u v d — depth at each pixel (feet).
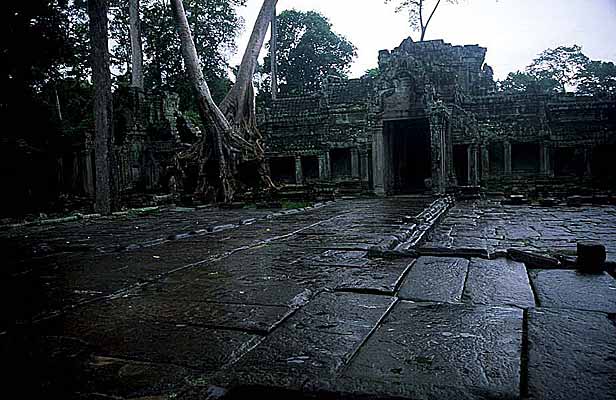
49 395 9.63
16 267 24.80
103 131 65.31
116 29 146.51
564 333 12.58
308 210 62.54
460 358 11.00
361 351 11.64
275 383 9.78
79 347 12.35
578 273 20.44
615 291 17.21
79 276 22.03
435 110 78.48
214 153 80.53
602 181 88.33
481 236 34.24
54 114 106.22
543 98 107.86
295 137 119.24
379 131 83.51
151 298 17.42
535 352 11.27
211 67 158.92
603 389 9.30
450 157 82.58
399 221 43.29
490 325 13.33
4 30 65.00
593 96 107.45
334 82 130.11
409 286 18.26
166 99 113.19
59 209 85.46
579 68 185.78
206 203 78.48
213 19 154.40
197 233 39.14
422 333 12.80
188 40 84.58
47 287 19.69
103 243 33.96
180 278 20.90
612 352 11.21
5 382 10.27
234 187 79.71
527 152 111.14
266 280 19.88
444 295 16.79
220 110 88.12
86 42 115.55
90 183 103.09
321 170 110.42
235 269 22.61
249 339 12.69
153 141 108.99
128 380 10.24
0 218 71.31
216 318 14.65
